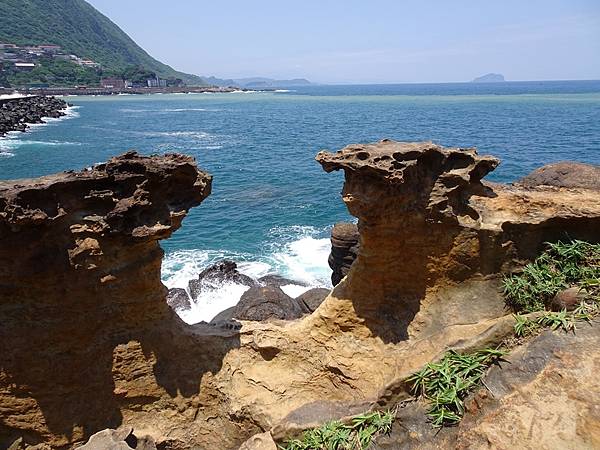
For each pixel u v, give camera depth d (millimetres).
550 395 5742
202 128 72000
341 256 15352
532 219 7973
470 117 80375
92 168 7355
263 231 24250
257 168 40562
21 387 7309
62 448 7668
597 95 148625
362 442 6559
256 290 13469
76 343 7465
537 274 7941
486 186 8750
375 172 7434
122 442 6746
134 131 66938
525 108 96688
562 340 6371
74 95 160500
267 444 7285
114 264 7484
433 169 8102
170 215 7633
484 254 8086
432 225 8109
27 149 48812
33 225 6637
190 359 8461
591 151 41219
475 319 8047
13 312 7059
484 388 6156
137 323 7922
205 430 8445
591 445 5156
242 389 8602
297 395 8672
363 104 130000
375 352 8508
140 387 8062
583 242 7996
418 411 6559
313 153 48062
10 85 142875
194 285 16891
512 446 5344
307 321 9148
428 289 8430
